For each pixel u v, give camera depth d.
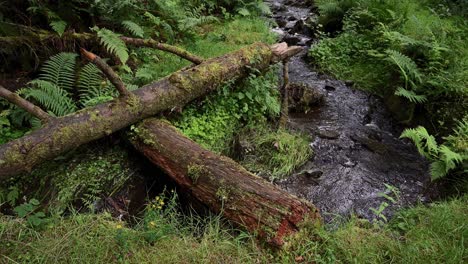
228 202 2.99
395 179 4.25
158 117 4.10
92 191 3.46
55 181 3.48
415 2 8.42
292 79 6.26
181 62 5.61
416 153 4.77
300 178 4.16
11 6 4.66
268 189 2.96
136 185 3.73
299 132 4.79
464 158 4.00
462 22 7.26
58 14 4.98
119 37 4.88
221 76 4.62
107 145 3.95
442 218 3.24
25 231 2.82
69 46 4.80
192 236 2.98
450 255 2.84
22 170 3.22
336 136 4.86
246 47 5.14
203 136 4.31
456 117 4.73
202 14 8.10
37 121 3.84
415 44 5.72
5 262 2.54
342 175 4.24
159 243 2.81
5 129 3.87
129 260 2.65
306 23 8.30
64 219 3.09
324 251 2.81
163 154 3.56
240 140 4.48
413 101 5.19
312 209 2.92
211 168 3.23
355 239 2.96
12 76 4.48
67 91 4.47
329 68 6.54
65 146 3.43
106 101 3.95
